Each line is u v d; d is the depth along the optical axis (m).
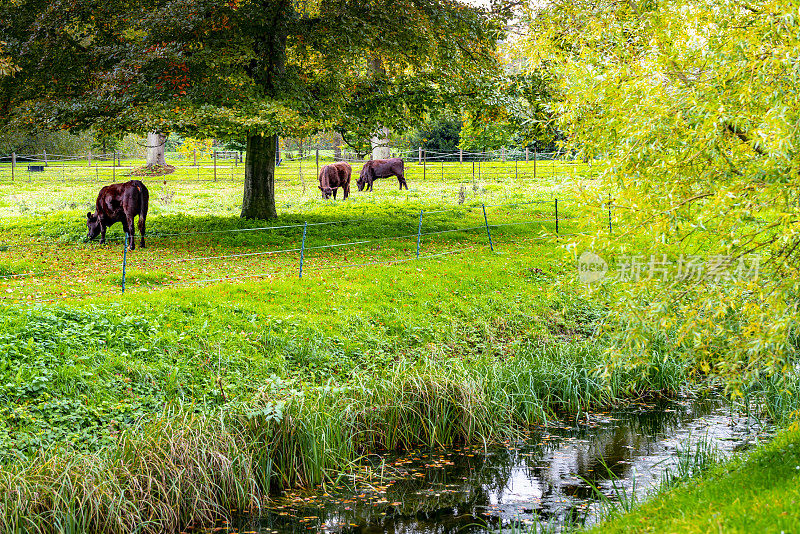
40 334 11.67
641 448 10.39
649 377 13.07
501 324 15.80
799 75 6.66
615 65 8.95
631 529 6.32
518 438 11.06
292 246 21.02
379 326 14.63
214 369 11.80
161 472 8.23
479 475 9.66
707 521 5.62
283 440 9.39
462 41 22.78
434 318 15.51
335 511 8.61
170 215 26.19
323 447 9.49
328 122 21.41
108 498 7.79
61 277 16.50
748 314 7.42
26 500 7.49
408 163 49.12
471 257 19.83
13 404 9.77
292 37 22.00
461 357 13.92
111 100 19.25
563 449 10.53
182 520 8.20
